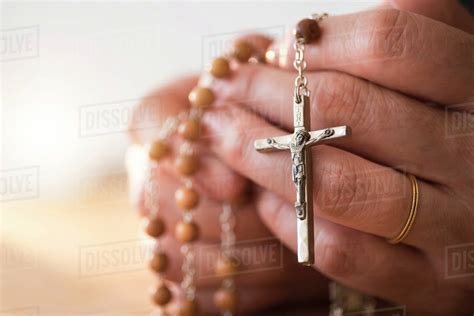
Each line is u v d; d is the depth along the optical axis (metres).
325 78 0.29
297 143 0.28
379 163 0.29
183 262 0.34
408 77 0.28
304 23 0.29
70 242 0.45
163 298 0.34
